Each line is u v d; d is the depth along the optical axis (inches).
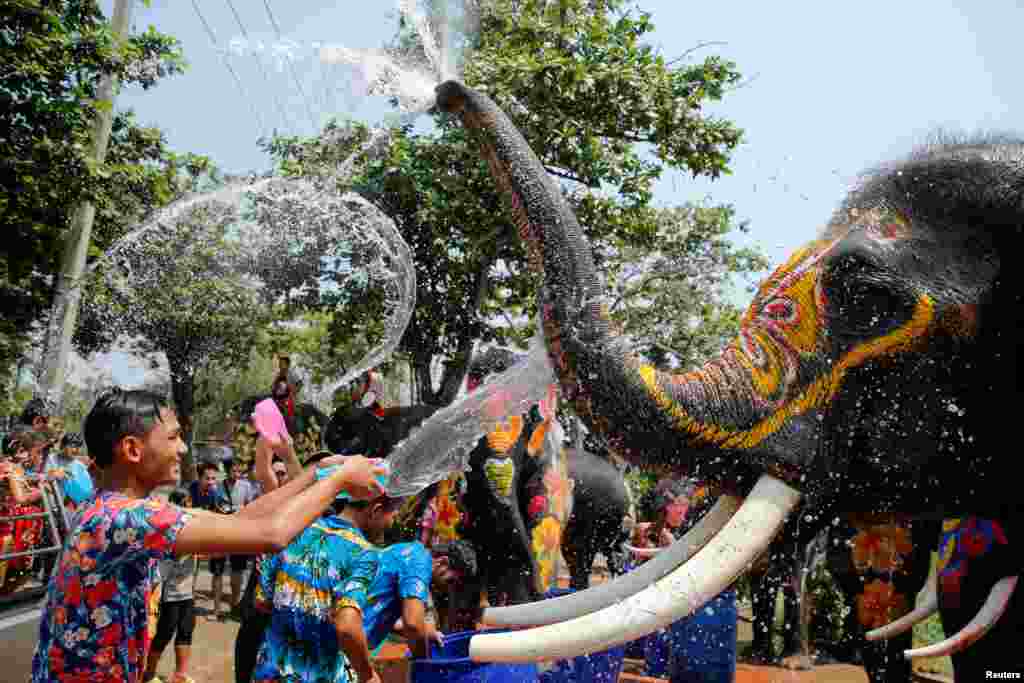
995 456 102.4
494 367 197.5
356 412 196.9
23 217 334.6
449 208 363.6
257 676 114.3
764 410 101.9
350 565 113.9
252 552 77.5
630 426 100.7
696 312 442.6
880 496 104.9
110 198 333.7
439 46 104.2
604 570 432.8
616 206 389.7
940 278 100.0
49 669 77.9
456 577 199.5
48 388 313.6
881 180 108.2
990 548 123.5
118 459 85.8
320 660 113.5
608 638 95.7
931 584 169.8
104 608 77.7
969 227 101.3
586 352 100.1
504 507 191.3
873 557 163.6
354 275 278.1
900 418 102.3
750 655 247.3
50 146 325.4
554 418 205.3
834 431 101.8
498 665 135.6
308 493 81.4
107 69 339.0
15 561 185.2
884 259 100.9
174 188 329.4
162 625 207.3
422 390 405.1
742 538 100.0
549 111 351.6
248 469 225.5
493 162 103.4
